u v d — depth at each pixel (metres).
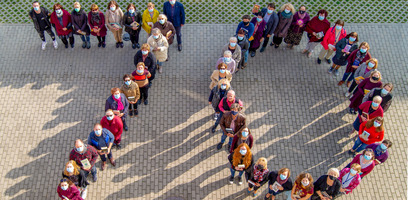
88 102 11.06
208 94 11.41
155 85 11.48
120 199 9.47
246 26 10.70
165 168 9.97
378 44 12.57
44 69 11.70
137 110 10.77
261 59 12.19
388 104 9.57
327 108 11.20
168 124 10.73
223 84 9.11
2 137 10.32
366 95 9.74
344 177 8.45
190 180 9.80
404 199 9.63
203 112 11.02
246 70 11.90
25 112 10.79
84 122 10.68
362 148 9.82
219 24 12.99
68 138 10.37
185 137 10.52
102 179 9.72
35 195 9.46
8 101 10.98
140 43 12.41
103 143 8.69
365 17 13.25
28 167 9.86
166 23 10.81
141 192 9.59
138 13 11.29
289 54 12.34
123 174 9.83
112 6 10.88
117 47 12.29
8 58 11.90
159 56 10.95
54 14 11.00
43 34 11.73
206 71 11.89
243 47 10.66
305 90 11.55
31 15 10.96
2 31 12.52
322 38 11.35
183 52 12.27
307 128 10.80
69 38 11.95
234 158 8.27
